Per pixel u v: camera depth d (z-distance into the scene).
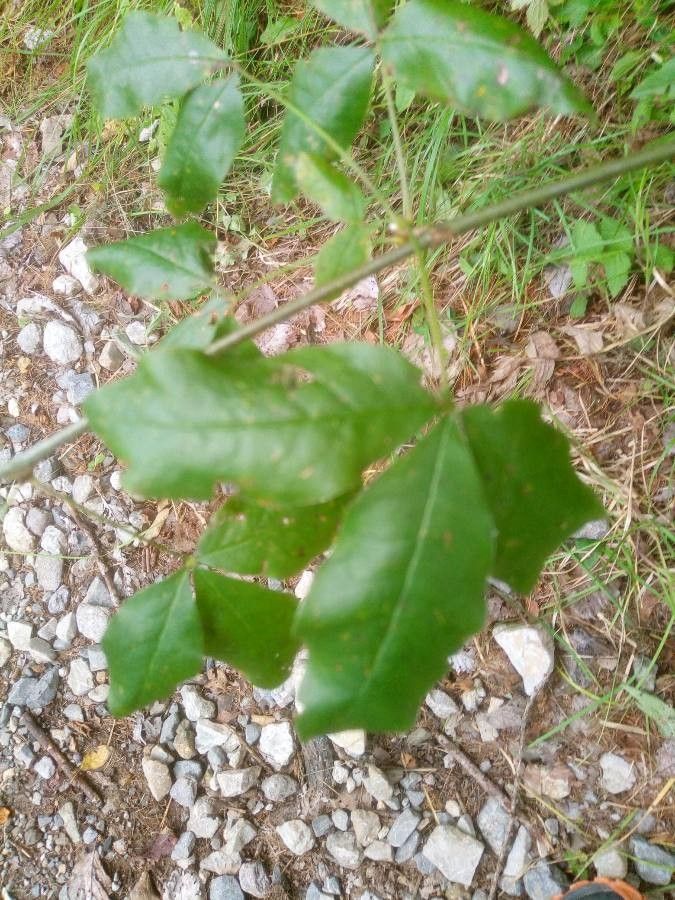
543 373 0.39
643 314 0.37
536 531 0.21
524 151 0.39
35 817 0.40
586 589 0.37
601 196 0.37
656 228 0.37
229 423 0.17
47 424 0.47
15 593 0.44
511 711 0.37
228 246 0.47
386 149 0.43
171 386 0.17
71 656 0.43
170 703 0.41
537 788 0.36
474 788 0.37
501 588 0.38
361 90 0.23
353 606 0.18
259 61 0.47
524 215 0.40
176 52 0.25
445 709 0.38
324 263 0.21
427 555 0.18
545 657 0.36
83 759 0.40
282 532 0.23
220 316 0.23
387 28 0.22
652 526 0.36
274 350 0.44
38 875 0.39
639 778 0.35
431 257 0.41
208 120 0.25
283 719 0.39
